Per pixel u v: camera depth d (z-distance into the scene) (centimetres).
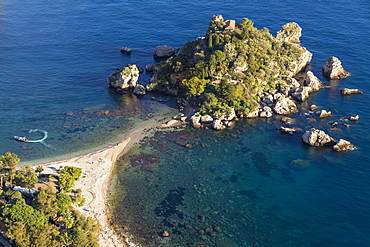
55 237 10631
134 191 13288
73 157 14862
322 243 11262
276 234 11606
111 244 11106
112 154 15125
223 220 12125
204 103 17612
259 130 16700
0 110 17900
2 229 11019
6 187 12838
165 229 11744
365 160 14550
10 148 15288
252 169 14400
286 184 13600
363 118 17100
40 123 17050
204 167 14525
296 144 15700
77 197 12362
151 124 17125
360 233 11538
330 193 13125
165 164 14662
